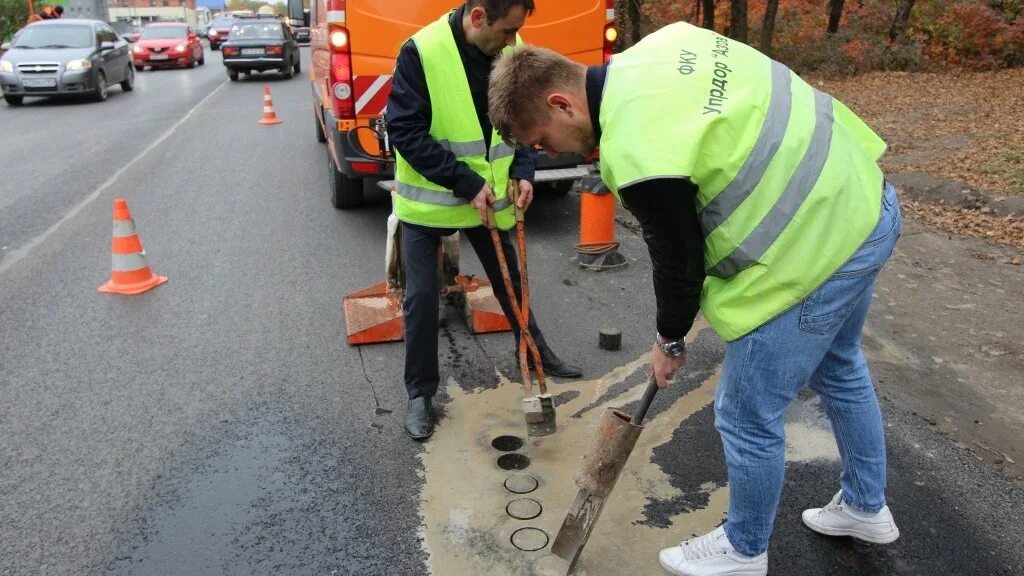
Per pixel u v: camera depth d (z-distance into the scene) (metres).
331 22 5.20
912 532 2.58
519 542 2.54
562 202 6.97
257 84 18.14
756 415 2.06
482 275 5.22
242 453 3.09
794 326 1.95
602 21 5.54
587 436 3.18
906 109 11.73
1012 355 3.87
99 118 12.60
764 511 2.17
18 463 3.03
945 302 4.55
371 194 7.31
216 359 3.92
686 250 1.85
